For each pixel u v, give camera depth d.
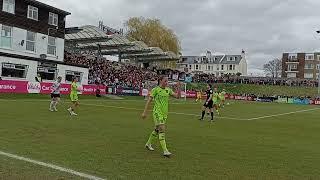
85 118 18.70
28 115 18.33
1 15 38.38
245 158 9.91
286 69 119.75
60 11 44.66
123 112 24.05
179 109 31.34
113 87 48.50
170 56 72.62
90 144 10.87
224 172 8.16
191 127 17.36
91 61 56.66
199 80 85.38
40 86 37.62
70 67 44.97
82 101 34.00
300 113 35.53
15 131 12.60
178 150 10.66
